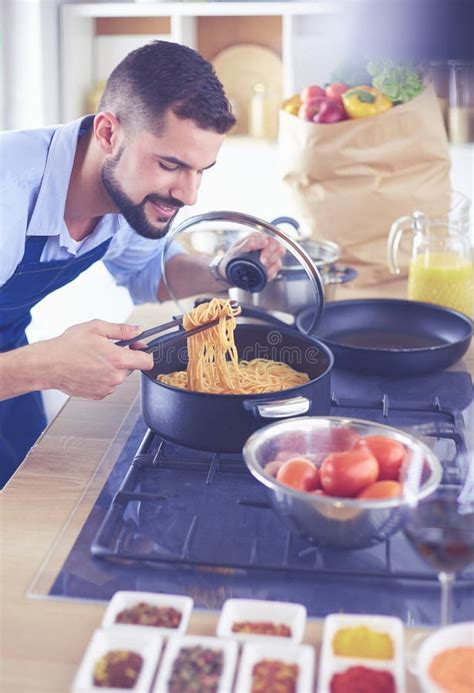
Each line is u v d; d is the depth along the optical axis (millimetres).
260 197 4176
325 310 1937
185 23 3812
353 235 2316
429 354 1709
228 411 1333
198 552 1169
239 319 1987
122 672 911
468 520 950
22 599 1077
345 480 1120
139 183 1642
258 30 3969
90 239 1927
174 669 914
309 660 918
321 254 2023
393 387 1741
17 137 1789
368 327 1948
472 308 2070
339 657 935
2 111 3844
